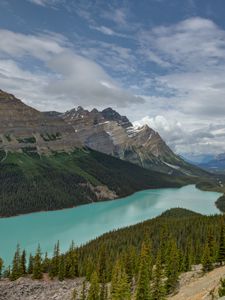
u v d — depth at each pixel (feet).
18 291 369.30
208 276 280.31
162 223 621.31
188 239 477.77
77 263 426.51
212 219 620.90
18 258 426.92
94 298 304.50
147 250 377.91
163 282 290.56
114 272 321.52
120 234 595.06
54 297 349.82
